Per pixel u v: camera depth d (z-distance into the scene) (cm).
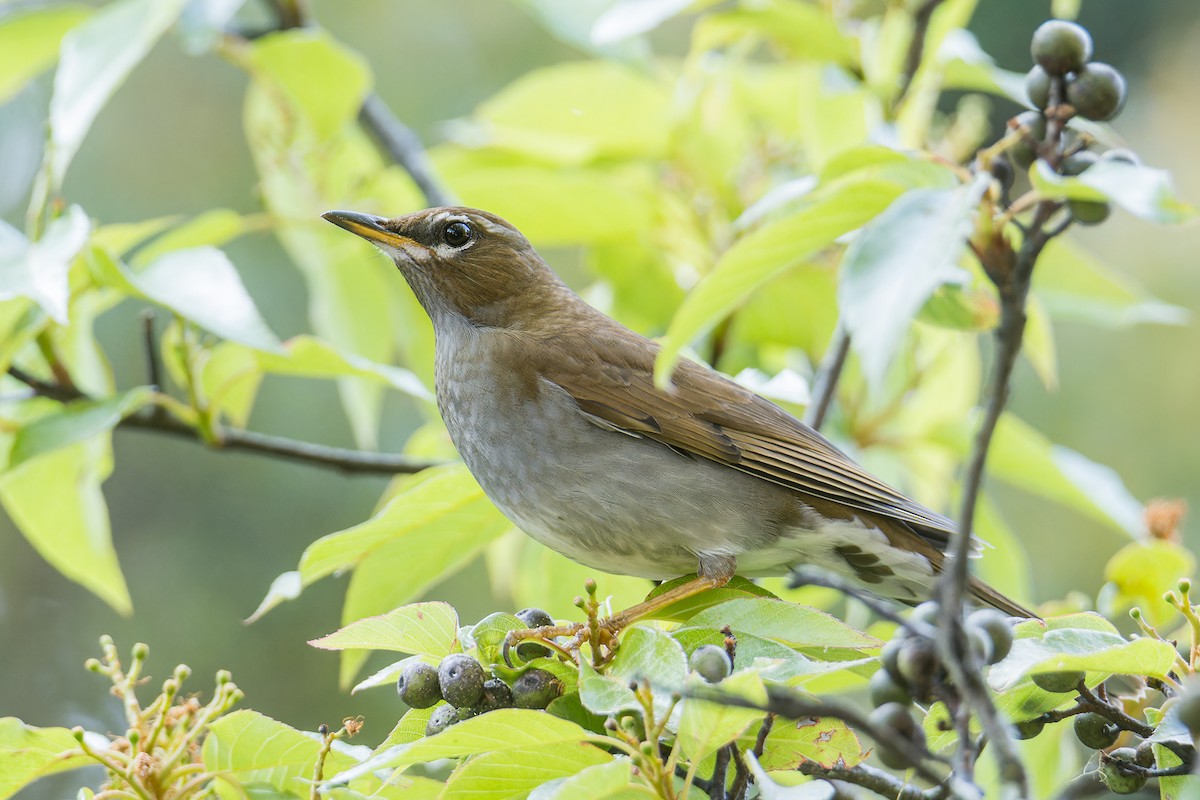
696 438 903
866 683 681
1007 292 528
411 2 1662
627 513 900
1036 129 681
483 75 1653
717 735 546
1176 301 1596
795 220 577
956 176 635
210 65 1694
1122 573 846
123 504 1616
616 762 547
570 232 1128
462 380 942
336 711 1584
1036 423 1578
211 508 1623
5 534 1662
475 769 597
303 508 1614
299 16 1238
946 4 1100
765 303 1138
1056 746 834
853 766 619
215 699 630
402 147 1234
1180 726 565
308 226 1127
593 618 647
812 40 1112
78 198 1658
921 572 920
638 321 1166
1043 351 1048
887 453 1153
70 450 1057
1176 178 1741
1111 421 1568
